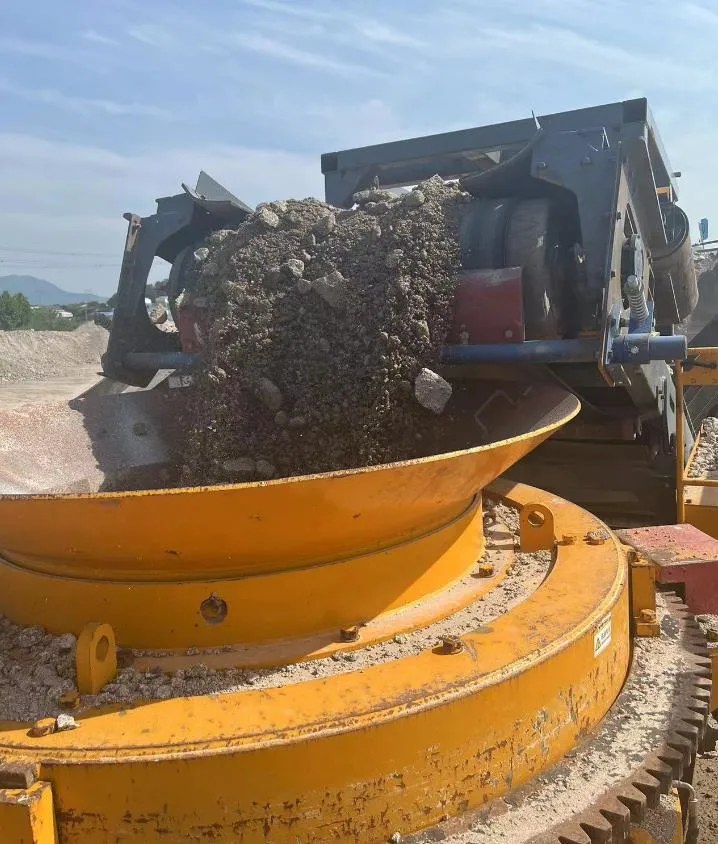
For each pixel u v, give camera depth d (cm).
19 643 182
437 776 151
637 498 373
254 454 291
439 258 298
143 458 316
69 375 2059
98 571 180
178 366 342
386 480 162
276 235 319
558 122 315
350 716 145
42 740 143
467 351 291
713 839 236
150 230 370
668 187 403
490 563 235
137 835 138
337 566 183
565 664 173
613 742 179
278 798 139
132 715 149
